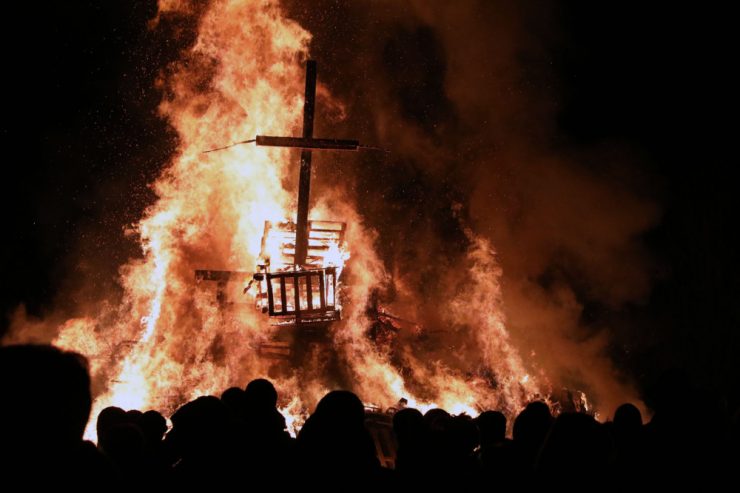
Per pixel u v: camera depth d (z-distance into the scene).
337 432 3.53
